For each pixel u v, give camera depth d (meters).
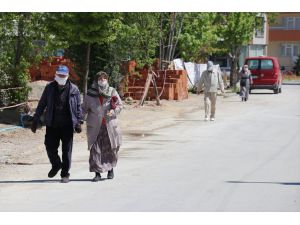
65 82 11.58
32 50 22.17
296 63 85.50
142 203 9.80
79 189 11.02
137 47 29.88
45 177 12.33
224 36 50.09
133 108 27.62
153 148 16.45
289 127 21.84
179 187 11.09
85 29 20.08
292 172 12.73
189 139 18.42
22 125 19.34
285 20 89.56
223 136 19.16
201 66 44.53
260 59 42.62
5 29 21.20
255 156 15.02
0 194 10.59
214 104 24.05
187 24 43.47
